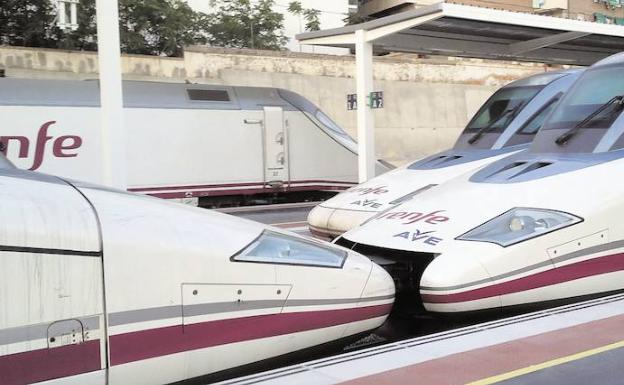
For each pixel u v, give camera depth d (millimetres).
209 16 26562
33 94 14211
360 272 4656
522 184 6020
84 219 3562
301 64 24875
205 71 22859
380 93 15719
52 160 14273
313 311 4297
